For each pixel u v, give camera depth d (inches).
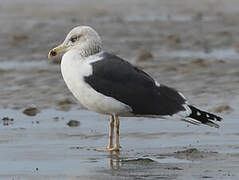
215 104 705.0
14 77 836.6
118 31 1195.3
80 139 574.9
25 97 746.8
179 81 810.8
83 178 447.5
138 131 600.4
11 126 623.8
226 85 786.2
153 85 549.0
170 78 825.5
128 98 540.7
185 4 1534.2
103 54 557.3
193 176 447.8
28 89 779.4
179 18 1346.0
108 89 539.8
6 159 502.9
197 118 533.3
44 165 484.7
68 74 550.9
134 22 1293.1
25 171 467.8
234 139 562.6
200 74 839.7
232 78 817.5
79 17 1336.1
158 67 885.2
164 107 543.2
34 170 470.3
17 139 571.2
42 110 693.3
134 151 531.5
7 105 715.4
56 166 482.0
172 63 911.7
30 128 614.9
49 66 905.5
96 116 664.4
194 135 580.4
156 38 1133.1
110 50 1035.3
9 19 1293.1
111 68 543.5
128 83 543.2
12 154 518.3
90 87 542.0
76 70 546.3
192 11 1438.2
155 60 943.7
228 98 730.2
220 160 491.8
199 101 720.3
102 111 553.6
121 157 510.6
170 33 1181.7
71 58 552.1
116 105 540.7
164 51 1026.1
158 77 831.7
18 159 502.6
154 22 1296.8
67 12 1385.3
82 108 698.8
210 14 1393.9
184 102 543.2
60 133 595.2
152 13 1409.9
